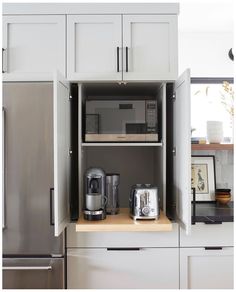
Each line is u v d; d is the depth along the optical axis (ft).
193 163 7.85
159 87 7.05
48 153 5.90
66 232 6.06
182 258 6.05
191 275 6.08
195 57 8.20
